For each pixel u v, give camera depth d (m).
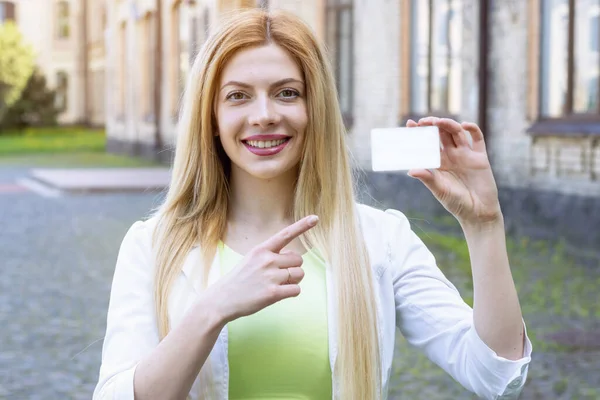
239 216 2.06
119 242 12.07
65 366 6.15
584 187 11.55
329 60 2.01
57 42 51.78
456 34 14.42
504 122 13.23
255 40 1.94
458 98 14.44
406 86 15.90
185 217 2.00
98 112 51.19
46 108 48.50
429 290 2.01
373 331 1.92
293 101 1.97
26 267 10.16
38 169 26.72
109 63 38.00
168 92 29.34
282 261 1.70
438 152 1.78
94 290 8.83
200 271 1.94
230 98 1.95
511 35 13.01
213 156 2.01
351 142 17.12
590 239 11.21
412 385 5.64
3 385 5.70
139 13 32.72
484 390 1.87
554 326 7.18
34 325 7.35
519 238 12.00
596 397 5.39
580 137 11.59
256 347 1.89
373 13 16.52
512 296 1.84
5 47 47.00
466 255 10.44
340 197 1.99
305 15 17.81
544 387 5.61
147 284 1.96
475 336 1.85
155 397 1.70
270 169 1.95
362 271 1.94
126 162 30.38
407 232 2.08
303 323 1.91
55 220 14.66
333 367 1.89
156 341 1.91
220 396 1.87
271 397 1.89
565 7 12.00
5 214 15.61
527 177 12.73
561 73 12.12
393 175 15.43
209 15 24.52
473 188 1.84
